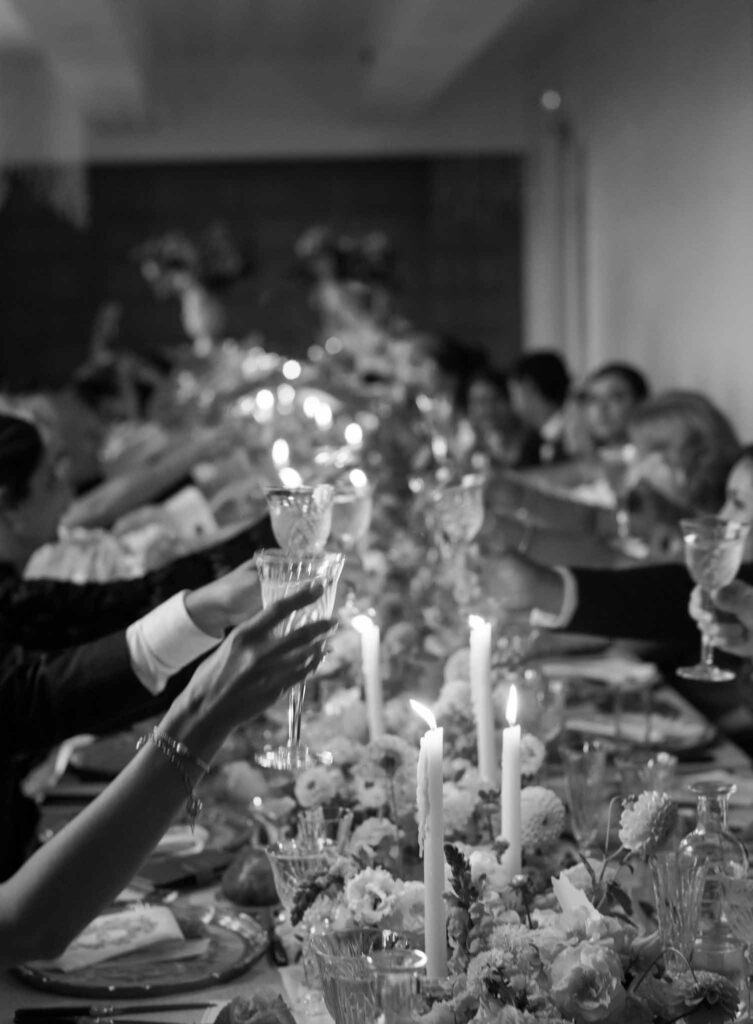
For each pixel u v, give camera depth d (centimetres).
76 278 1298
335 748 203
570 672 348
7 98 1266
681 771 276
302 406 530
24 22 857
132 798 139
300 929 173
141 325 1305
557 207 1145
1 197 1283
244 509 476
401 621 315
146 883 222
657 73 835
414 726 218
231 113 1285
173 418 854
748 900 162
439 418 563
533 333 1257
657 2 827
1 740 214
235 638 139
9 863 238
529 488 476
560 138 1123
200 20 1105
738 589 255
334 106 1285
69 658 214
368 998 137
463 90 1276
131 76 1030
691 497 434
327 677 273
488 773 193
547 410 741
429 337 763
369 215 1304
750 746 346
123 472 574
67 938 139
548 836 183
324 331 1168
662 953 147
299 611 142
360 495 283
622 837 159
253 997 157
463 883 152
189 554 288
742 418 703
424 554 377
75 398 603
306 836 183
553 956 143
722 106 711
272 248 1307
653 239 861
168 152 1285
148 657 211
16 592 288
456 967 146
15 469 306
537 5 1031
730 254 712
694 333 781
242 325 1306
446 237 1291
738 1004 143
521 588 296
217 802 254
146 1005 179
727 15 695
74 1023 172
